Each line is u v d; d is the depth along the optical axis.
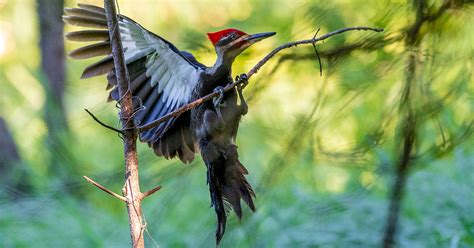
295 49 10.90
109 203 16.84
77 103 18.31
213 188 9.40
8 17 22.77
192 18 17.30
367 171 11.39
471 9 10.12
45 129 16.08
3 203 13.65
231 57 9.54
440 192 14.63
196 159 11.68
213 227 12.66
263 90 11.08
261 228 14.16
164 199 12.84
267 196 11.55
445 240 13.71
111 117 15.10
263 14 14.82
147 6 18.30
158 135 9.69
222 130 9.40
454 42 10.39
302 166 13.84
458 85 10.61
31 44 22.77
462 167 15.16
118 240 15.47
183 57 9.69
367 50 10.41
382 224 13.51
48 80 18.64
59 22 19.81
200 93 9.49
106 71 9.66
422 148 12.11
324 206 13.00
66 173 13.77
